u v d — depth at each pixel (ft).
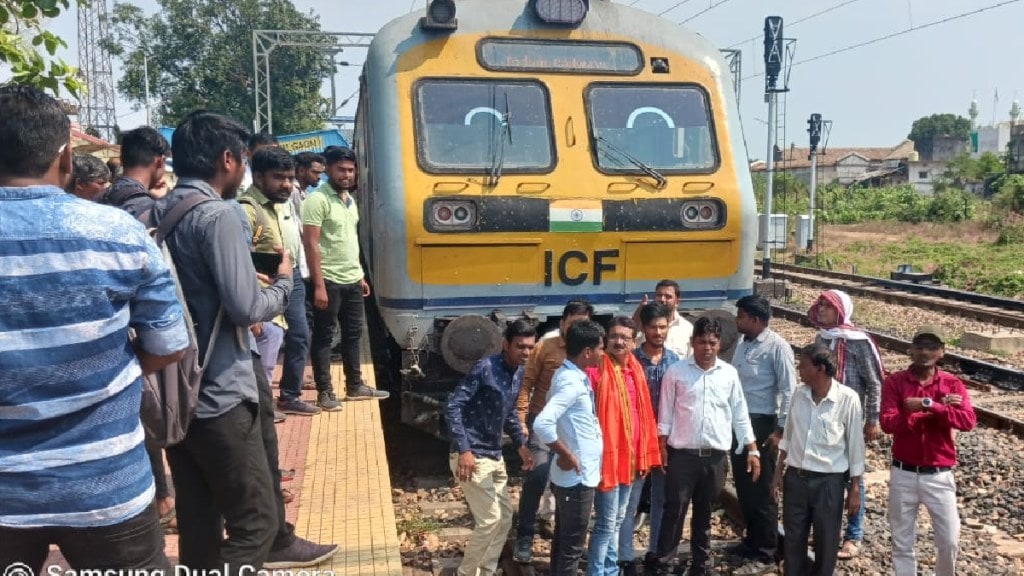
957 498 21.31
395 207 20.20
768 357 17.89
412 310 20.48
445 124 21.04
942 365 36.73
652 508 17.39
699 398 16.03
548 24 22.13
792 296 59.31
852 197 167.12
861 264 81.46
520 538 17.33
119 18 136.56
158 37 137.59
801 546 16.01
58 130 7.45
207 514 10.82
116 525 7.59
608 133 21.95
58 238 7.10
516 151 21.33
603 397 15.14
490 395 15.35
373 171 21.26
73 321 7.14
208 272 9.75
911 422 15.48
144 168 12.21
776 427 17.85
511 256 20.90
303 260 19.66
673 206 21.80
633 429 15.40
